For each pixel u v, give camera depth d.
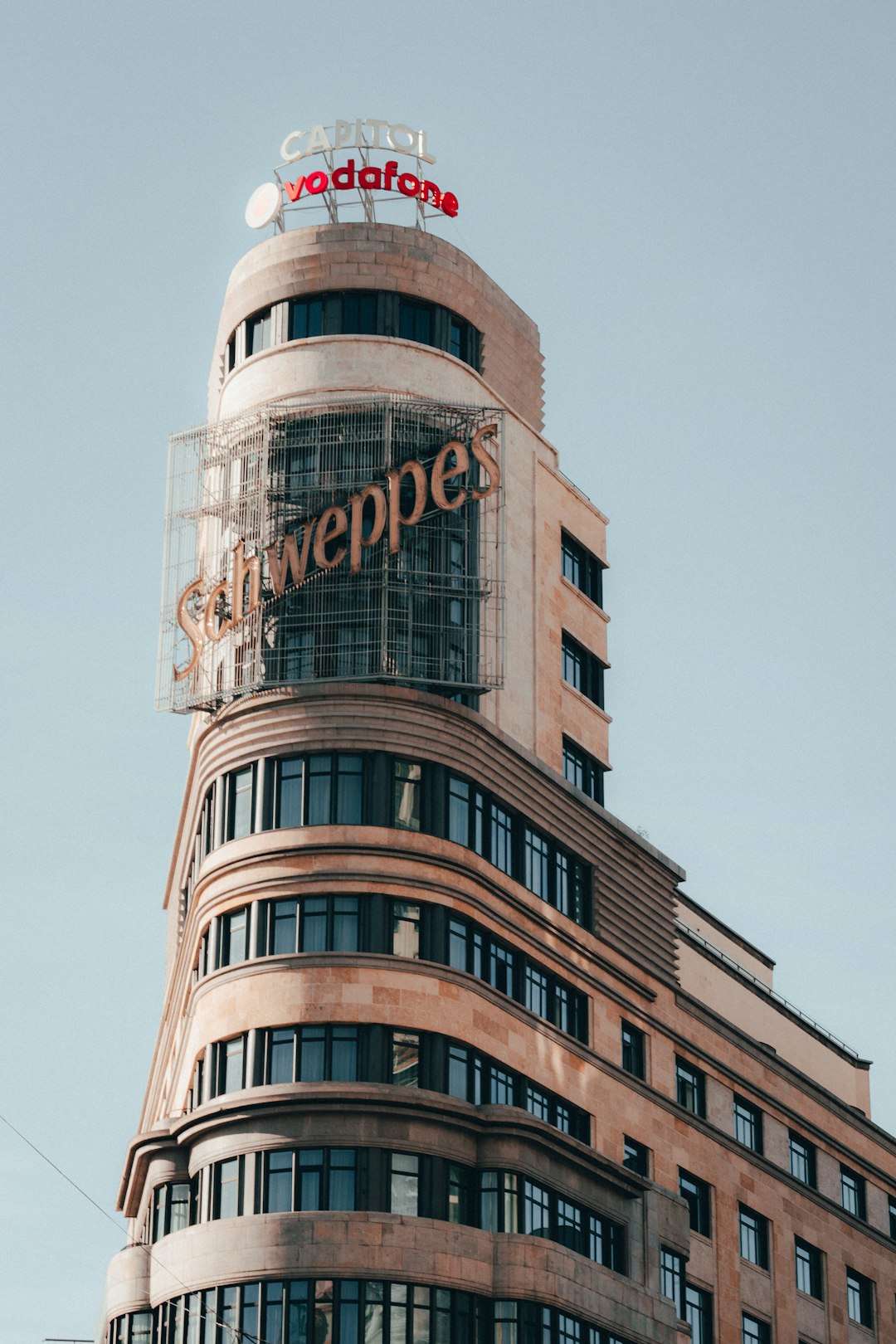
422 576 87.31
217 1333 77.69
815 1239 105.75
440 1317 78.31
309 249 93.00
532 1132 83.00
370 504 87.50
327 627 86.75
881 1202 113.94
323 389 90.69
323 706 84.81
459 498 87.81
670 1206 92.50
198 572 90.06
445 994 82.62
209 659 87.94
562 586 98.44
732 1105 101.88
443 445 88.75
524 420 98.38
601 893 94.38
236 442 89.94
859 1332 108.06
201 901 85.75
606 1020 93.06
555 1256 81.94
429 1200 79.81
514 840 89.62
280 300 93.38
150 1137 84.00
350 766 84.62
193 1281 78.94
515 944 87.69
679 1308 92.75
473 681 87.38
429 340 93.50
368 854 83.00
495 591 88.75
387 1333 77.06
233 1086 81.69
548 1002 89.88
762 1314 99.50
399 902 83.44
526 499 96.94
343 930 82.62
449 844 84.69
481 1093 83.69
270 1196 79.12
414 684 87.19
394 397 88.56
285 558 86.88
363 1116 79.56
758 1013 109.25
